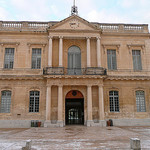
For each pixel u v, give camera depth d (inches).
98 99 959.6
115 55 1055.0
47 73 942.4
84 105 965.2
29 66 1000.2
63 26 1019.9
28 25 1053.8
